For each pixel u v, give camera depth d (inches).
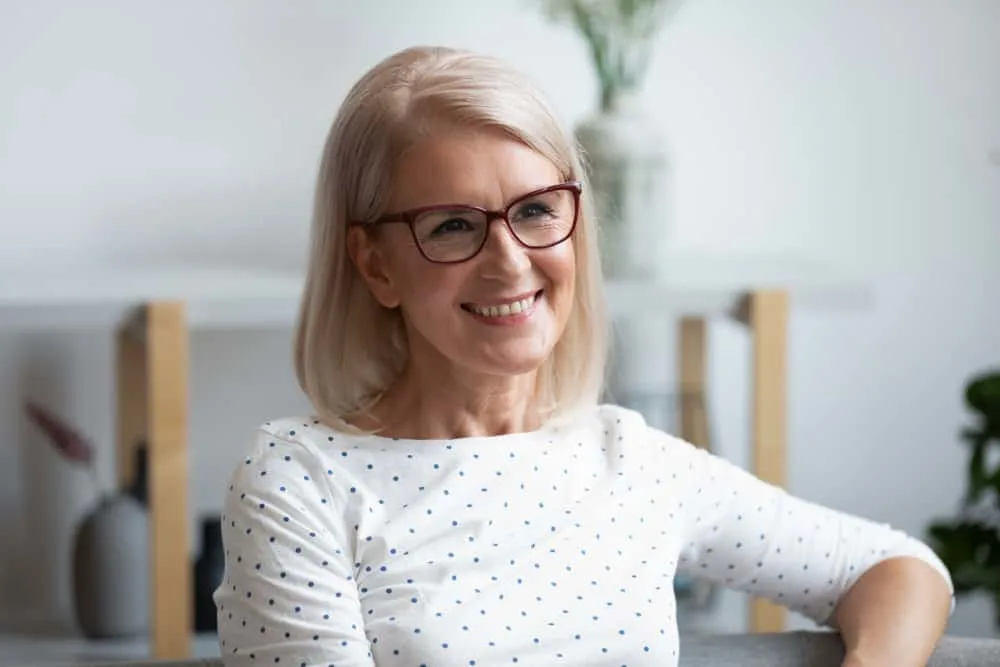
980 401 132.7
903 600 74.7
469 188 68.3
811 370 158.1
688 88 151.3
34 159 140.9
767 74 152.6
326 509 69.1
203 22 142.5
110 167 142.2
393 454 71.6
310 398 74.1
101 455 145.5
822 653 74.9
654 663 69.4
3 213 140.6
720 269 137.2
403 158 69.4
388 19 145.4
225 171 144.3
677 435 150.8
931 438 160.6
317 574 66.9
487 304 68.9
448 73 69.5
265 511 68.0
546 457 73.6
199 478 147.6
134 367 139.1
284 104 144.6
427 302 69.6
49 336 143.6
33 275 133.6
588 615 68.9
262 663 66.0
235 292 121.2
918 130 156.2
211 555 136.0
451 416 73.0
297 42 144.2
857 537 78.0
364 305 73.8
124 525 134.2
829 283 128.0
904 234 157.2
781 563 76.8
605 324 76.7
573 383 76.3
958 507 161.5
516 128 68.7
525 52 147.1
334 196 72.1
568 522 71.9
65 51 140.3
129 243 143.3
